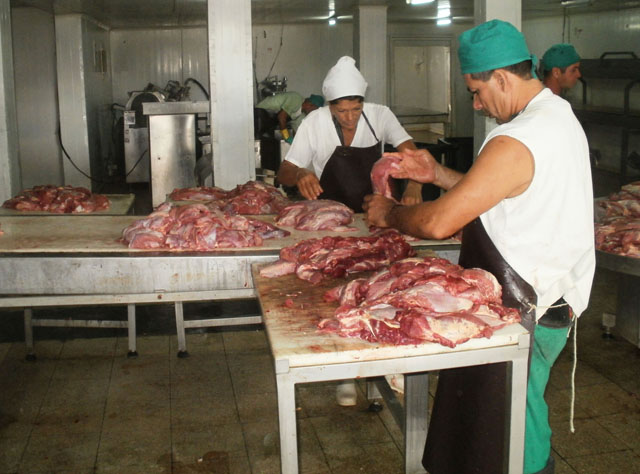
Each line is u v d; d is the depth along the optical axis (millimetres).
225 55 5934
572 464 3410
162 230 3525
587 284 2477
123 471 3393
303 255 3137
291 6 10445
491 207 2250
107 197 5547
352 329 2262
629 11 10656
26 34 11219
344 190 4402
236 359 4789
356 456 3549
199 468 3424
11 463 3451
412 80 14188
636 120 9344
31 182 11648
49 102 11445
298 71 13727
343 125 4258
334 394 4277
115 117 13211
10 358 4773
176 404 4102
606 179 10633
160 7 10062
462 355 2240
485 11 5645
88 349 4945
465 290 2312
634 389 4219
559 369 4520
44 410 4012
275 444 3652
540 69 5762
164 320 5539
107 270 3268
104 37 12484
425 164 2893
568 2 10289
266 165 9898
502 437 2438
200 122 12281
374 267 3051
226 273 3314
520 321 2377
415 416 3238
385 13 10562
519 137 2197
